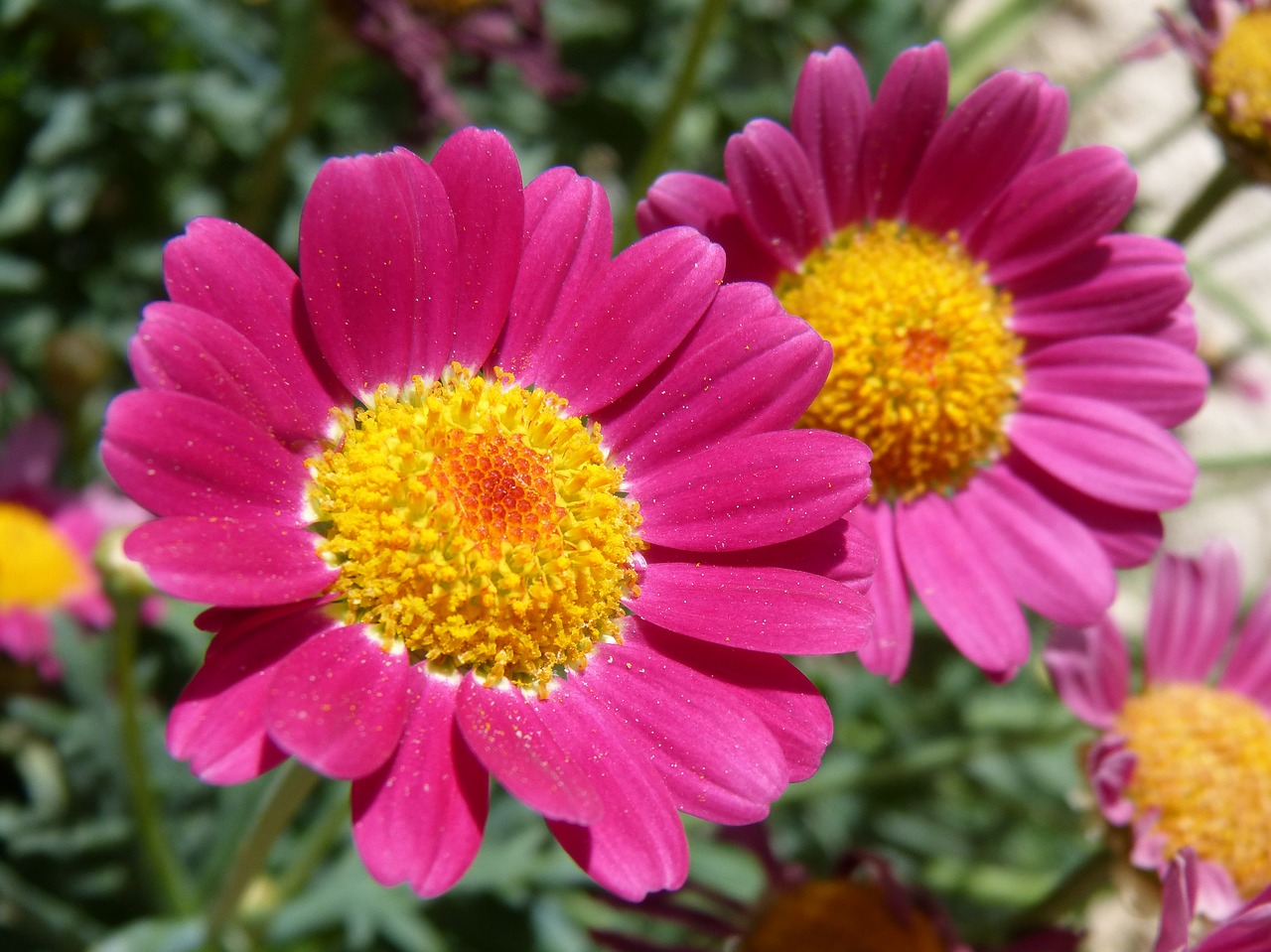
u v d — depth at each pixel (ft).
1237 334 0.79
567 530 0.31
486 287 0.31
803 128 0.36
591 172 0.71
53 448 0.54
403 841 0.26
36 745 0.52
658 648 0.31
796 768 0.29
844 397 0.37
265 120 0.60
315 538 0.29
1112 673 0.42
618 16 0.69
